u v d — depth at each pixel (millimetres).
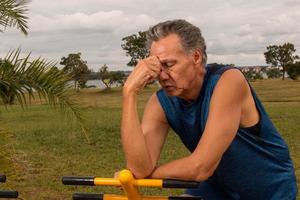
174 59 2412
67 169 10984
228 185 2719
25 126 18250
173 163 2377
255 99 2629
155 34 2455
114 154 12844
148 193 7852
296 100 36969
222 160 2635
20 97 5168
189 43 2422
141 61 2436
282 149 2717
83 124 5301
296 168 10344
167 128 2752
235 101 2480
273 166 2678
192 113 2590
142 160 2355
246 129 2594
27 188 8680
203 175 2348
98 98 40688
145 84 2426
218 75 2521
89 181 2350
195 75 2484
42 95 5176
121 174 2260
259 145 2635
